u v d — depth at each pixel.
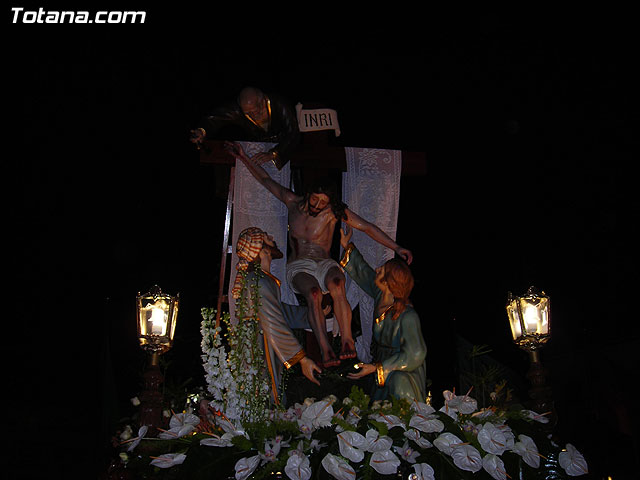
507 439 3.89
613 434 7.33
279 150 5.41
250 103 5.41
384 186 5.64
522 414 4.10
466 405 3.95
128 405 8.40
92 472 8.59
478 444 3.79
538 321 4.88
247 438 3.65
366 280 5.28
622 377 7.81
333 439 3.63
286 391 4.78
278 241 5.34
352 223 5.34
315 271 5.13
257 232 5.05
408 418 3.80
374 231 5.35
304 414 3.72
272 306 4.85
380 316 5.03
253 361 3.92
